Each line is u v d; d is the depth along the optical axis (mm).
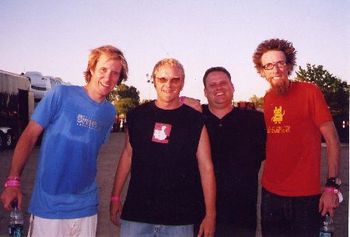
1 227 4277
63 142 2729
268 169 3180
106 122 2889
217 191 3055
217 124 3064
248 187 3053
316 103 3012
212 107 3113
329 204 2955
